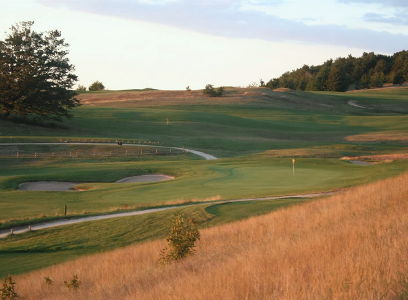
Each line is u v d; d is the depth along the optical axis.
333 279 5.99
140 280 12.70
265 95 181.88
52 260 20.98
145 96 180.25
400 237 8.26
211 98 173.88
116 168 55.34
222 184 39.78
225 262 10.67
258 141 93.38
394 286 5.49
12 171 59.06
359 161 58.62
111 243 23.58
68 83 97.06
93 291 13.34
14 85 88.94
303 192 32.94
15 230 26.78
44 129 93.06
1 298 14.62
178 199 33.47
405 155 60.53
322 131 114.19
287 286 5.77
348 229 10.64
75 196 37.50
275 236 14.91
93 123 109.94
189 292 7.20
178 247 14.95
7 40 91.31
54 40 97.06
